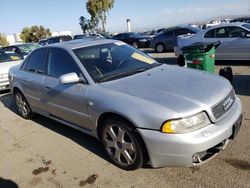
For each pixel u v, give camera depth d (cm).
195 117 291
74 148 427
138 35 2016
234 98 356
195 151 286
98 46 444
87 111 375
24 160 413
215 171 324
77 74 399
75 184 340
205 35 958
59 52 448
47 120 565
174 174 329
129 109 313
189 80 357
